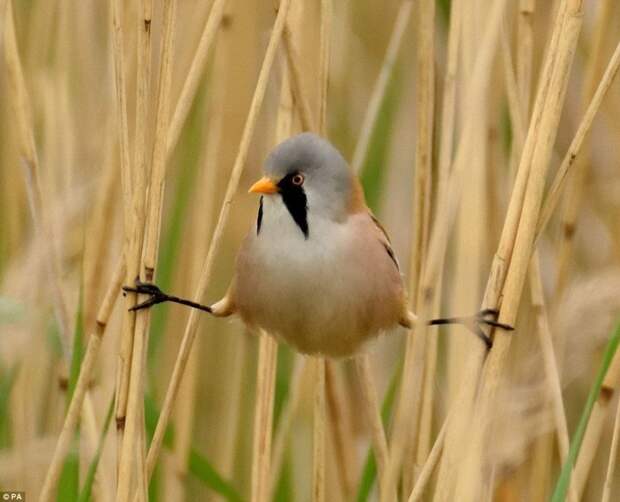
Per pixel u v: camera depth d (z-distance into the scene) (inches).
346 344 276.2
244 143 269.3
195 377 336.2
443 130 294.8
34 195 299.4
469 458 253.0
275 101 366.0
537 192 248.2
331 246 266.2
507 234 252.2
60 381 323.0
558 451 359.9
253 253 269.9
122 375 255.8
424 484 256.8
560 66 245.6
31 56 363.3
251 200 377.7
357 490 330.0
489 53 286.8
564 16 245.6
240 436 369.1
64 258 347.3
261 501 302.4
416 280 304.5
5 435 332.2
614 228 371.2
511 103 306.5
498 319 252.5
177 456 330.3
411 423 296.5
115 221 325.1
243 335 352.8
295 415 346.0
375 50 402.3
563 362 340.5
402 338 399.5
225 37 331.3
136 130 254.7
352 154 385.1
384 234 281.4
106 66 363.3
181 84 341.7
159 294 256.7
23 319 286.8
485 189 314.5
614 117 369.1
